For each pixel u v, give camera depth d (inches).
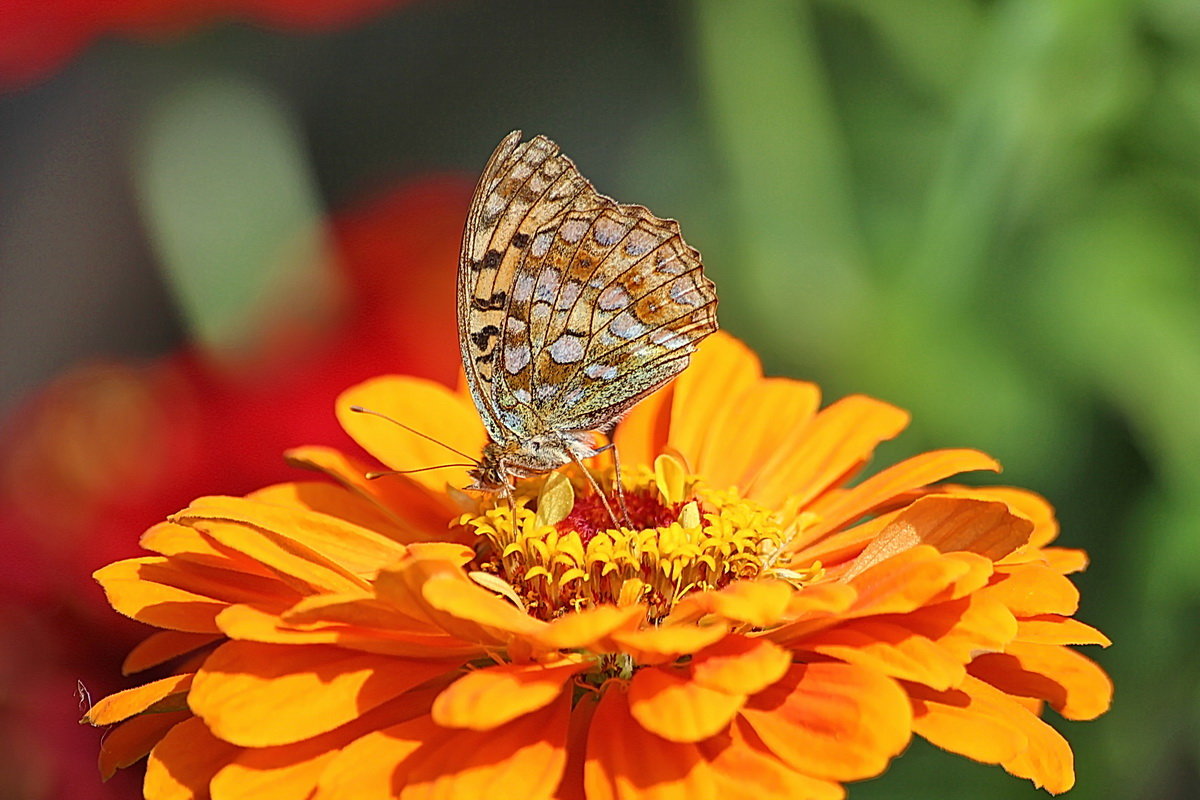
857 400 24.1
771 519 23.3
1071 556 23.4
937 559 22.3
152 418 24.4
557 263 23.2
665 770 22.1
